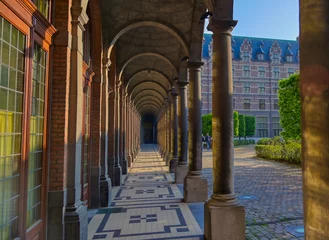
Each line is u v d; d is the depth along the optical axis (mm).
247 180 9555
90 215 5590
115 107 9203
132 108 17125
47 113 3516
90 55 6340
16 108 2725
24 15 2791
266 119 41188
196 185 6711
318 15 1794
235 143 32375
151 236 4379
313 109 1782
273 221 4945
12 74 2633
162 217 5422
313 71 1794
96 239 4273
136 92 17328
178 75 9570
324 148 1718
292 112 13883
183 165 9422
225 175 4113
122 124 11547
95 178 6188
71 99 3840
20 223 2730
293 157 14008
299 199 6703
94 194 6156
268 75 42406
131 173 11844
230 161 4148
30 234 2959
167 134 15328
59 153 3582
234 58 41781
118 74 9500
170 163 11977
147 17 7082
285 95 14297
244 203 6344
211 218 3943
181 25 7062
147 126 46188
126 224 5004
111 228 4785
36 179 3242
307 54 1837
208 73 39281
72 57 3883
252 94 41375
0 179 2414
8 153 2562
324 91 1738
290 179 9703
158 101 22000
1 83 2432
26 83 2863
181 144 9484
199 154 6855
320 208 1708
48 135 3537
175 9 6984
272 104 41688
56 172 3549
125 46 9445
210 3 4371
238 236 3951
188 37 7043
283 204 6203
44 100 3465
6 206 2514
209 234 4004
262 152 17828
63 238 3496
